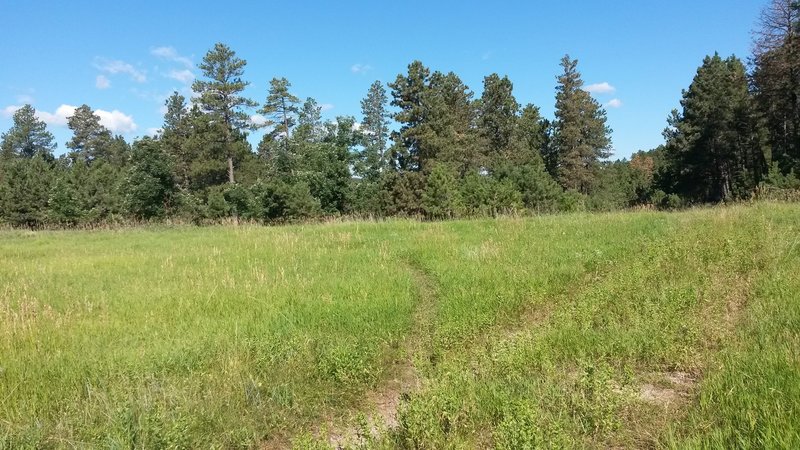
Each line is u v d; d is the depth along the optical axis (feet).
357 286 28.27
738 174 144.97
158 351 19.10
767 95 116.57
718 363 15.44
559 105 193.16
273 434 14.60
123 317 24.31
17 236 79.41
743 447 11.16
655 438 12.53
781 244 29.96
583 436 12.67
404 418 13.15
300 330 21.17
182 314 24.31
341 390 16.72
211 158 165.27
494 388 14.80
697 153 154.71
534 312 23.73
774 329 17.37
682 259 29.27
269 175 152.46
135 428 13.55
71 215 122.62
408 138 163.22
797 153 115.85
